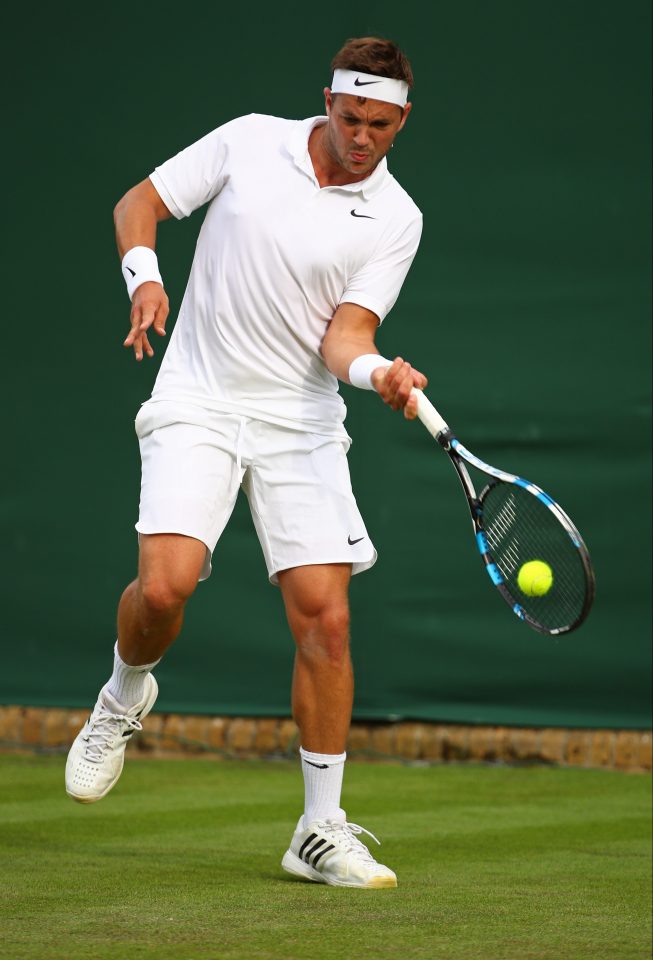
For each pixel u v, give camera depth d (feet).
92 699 84.64
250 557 82.89
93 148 85.71
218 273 43.86
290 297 43.47
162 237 84.64
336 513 43.91
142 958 32.60
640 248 79.10
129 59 85.35
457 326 80.79
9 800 63.67
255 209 43.50
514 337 80.23
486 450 80.33
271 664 82.53
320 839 43.47
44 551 85.56
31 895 40.81
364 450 81.25
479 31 80.74
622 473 78.95
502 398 80.18
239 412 43.62
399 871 47.16
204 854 49.44
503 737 79.77
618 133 79.41
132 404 84.89
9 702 85.66
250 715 82.48
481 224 80.59
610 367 79.15
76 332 85.61
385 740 81.05
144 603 42.37
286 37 83.46
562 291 79.77
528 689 79.77
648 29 79.10
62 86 86.17
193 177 45.01
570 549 68.39
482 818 60.90
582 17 79.71
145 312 42.86
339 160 42.83
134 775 74.54
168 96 84.94
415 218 45.03
